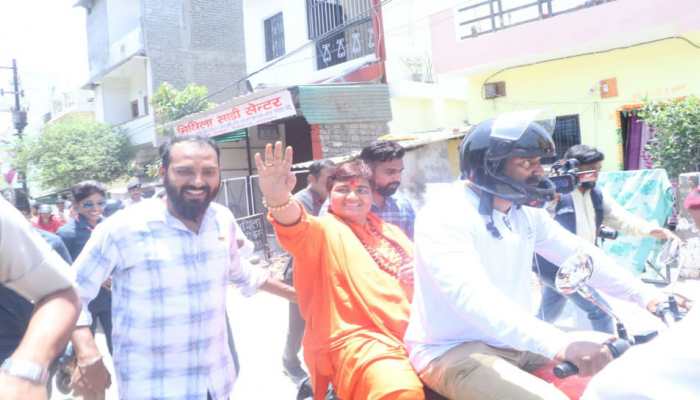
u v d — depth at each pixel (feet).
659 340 4.25
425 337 7.15
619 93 32.35
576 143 34.40
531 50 33.63
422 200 32.50
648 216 21.97
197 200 8.11
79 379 7.86
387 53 43.34
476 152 6.95
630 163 32.99
